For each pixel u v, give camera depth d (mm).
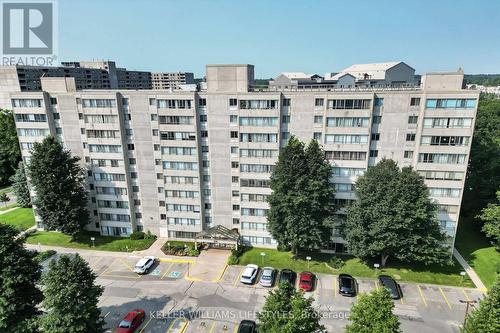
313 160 49031
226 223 60344
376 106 50812
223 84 54812
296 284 48188
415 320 40125
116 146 58656
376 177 48125
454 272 50281
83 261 34500
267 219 53625
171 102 55062
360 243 48844
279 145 54125
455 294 45250
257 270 51281
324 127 52406
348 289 44938
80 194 59625
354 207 49656
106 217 63250
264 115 53094
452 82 49438
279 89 59156
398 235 47250
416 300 43969
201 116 55844
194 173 58000
